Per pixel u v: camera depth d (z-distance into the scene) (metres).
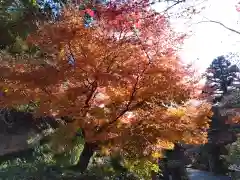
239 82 25.73
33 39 7.72
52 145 9.52
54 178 8.44
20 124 13.05
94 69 7.43
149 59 7.62
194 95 8.30
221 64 28.89
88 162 9.66
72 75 7.41
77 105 7.79
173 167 17.66
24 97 7.66
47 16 11.91
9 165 9.48
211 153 27.94
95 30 7.44
